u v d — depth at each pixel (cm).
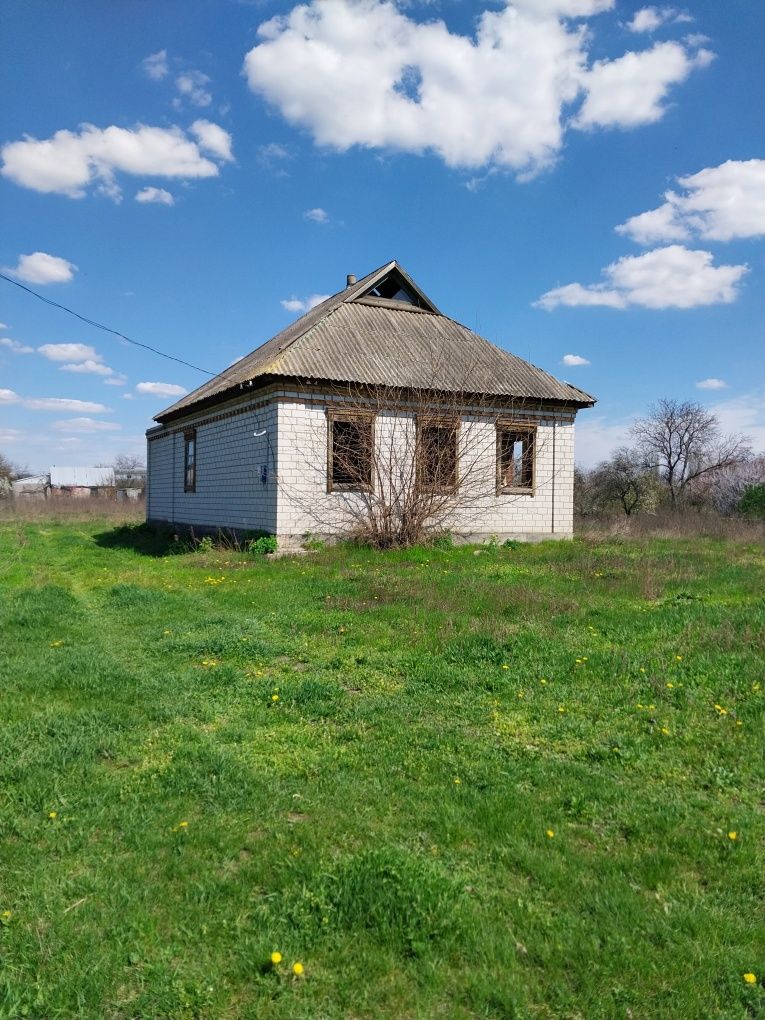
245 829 385
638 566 1366
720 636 749
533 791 435
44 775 450
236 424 1855
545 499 1950
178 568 1445
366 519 1705
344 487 1683
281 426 1616
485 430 1852
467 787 435
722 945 294
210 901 321
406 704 591
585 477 3784
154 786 440
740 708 555
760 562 1516
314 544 1628
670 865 352
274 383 1620
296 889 325
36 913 313
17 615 932
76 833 382
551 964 282
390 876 323
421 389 1706
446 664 700
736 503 3003
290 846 366
